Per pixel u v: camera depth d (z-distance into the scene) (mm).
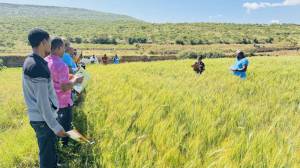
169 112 7148
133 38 143250
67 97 7020
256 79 16203
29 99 5410
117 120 7082
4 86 20000
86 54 75812
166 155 5082
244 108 7246
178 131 5891
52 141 5754
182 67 28922
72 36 142250
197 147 5328
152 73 23062
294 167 4355
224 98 8594
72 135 5086
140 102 7871
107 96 9445
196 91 9781
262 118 6887
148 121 6590
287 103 9203
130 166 5055
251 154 4660
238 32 188625
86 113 8500
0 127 10117
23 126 9562
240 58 16328
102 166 5473
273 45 142625
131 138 5793
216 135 5844
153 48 118125
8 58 52875
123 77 16125
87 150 6465
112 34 155625
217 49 116250
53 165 5855
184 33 175500
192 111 6891
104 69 24812
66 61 9016
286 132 5773
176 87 11336
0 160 6793
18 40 120812
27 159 6824
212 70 23891
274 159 4477
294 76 18062
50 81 5391
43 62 5254
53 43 6500
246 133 5961
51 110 5262
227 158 4594
